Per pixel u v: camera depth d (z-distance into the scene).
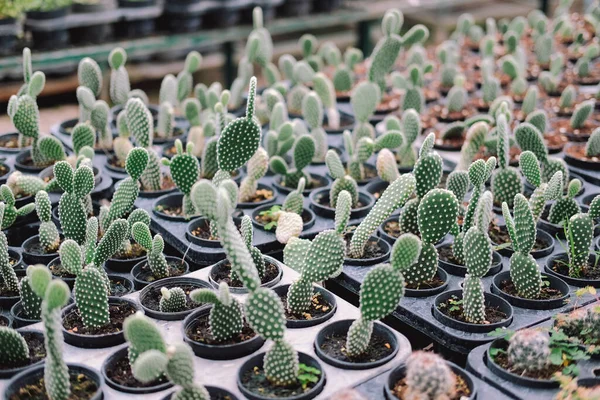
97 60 1.75
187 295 0.85
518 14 2.74
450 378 0.68
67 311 0.81
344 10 2.17
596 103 1.54
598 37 1.91
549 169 1.10
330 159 1.06
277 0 2.03
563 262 0.93
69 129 1.38
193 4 1.90
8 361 0.74
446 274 0.90
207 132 1.22
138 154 0.91
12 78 1.82
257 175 1.09
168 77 1.38
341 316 0.82
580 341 0.78
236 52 2.23
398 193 0.86
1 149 1.26
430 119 1.46
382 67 1.27
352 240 0.93
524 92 1.59
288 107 1.53
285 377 0.71
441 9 2.70
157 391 0.71
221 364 0.75
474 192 0.88
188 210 1.02
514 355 0.73
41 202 0.95
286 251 0.92
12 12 1.67
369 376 0.73
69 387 0.68
